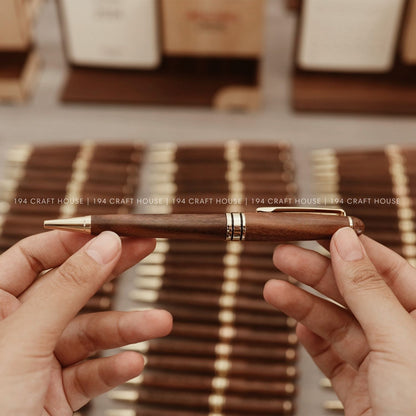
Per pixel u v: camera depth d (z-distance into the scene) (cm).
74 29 59
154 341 48
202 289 49
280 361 47
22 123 59
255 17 57
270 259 51
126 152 56
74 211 52
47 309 37
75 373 42
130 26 59
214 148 56
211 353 47
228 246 51
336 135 59
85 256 38
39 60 64
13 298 42
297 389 46
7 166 56
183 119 60
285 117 60
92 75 62
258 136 58
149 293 49
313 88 61
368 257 40
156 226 40
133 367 41
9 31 59
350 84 61
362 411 42
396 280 43
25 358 37
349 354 42
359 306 38
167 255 51
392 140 58
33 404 37
